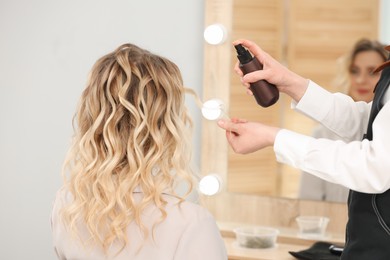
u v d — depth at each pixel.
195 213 1.23
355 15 2.00
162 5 2.27
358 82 2.01
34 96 2.42
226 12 2.18
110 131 1.25
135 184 1.23
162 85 1.28
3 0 2.41
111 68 1.28
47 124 2.42
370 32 1.98
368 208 1.31
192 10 2.25
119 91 1.25
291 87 1.46
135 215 1.21
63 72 2.39
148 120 1.26
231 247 2.03
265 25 2.13
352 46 2.01
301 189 2.13
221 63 2.19
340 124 1.49
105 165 1.25
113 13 2.32
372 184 1.16
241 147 1.33
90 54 2.36
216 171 2.24
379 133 1.16
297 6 2.08
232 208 2.23
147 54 1.33
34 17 2.39
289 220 2.15
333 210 2.10
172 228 1.20
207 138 2.24
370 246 1.30
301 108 1.49
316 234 2.08
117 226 1.20
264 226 2.19
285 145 1.25
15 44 2.41
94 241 1.22
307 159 1.22
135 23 2.31
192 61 2.26
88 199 1.26
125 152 1.27
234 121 1.34
